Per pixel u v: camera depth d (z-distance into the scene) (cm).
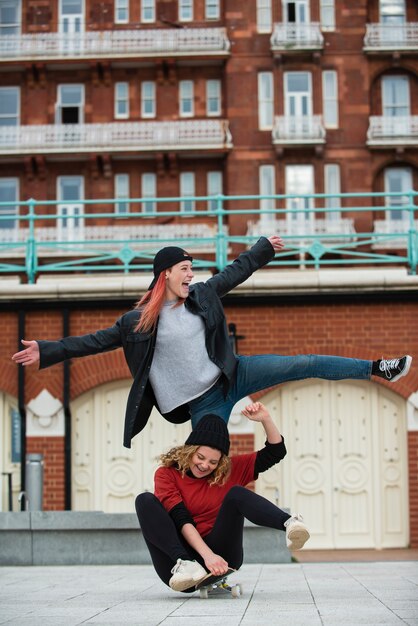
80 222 4509
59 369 1798
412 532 1783
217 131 4438
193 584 710
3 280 1859
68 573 1221
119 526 1407
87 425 1809
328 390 1823
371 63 4491
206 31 4472
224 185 4506
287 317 1805
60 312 1812
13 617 684
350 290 1795
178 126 4447
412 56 4497
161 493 741
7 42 4519
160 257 704
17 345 1805
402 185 4503
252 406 734
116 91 4575
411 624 604
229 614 666
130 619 653
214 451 726
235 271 725
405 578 1056
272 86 4456
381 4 4616
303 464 1812
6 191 4603
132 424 707
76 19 4619
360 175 4428
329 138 4447
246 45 4481
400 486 1802
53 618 673
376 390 1817
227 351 704
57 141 4497
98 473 1803
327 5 4509
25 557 1418
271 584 973
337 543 1794
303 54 4456
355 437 1812
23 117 4584
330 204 4412
